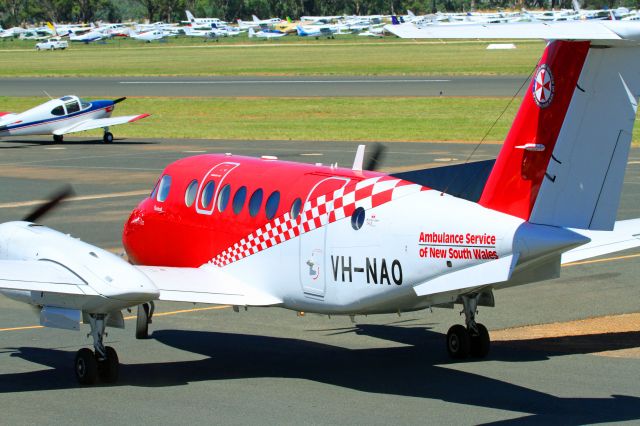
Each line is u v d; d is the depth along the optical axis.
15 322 25.44
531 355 21.84
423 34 15.55
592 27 15.42
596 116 17.73
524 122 18.44
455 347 21.58
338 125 85.25
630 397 18.34
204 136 80.00
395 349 22.70
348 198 19.77
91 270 18.19
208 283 21.02
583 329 24.41
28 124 76.44
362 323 25.45
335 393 18.86
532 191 18.39
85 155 68.50
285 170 21.58
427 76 134.50
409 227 18.69
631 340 23.16
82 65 179.12
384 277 19.03
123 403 18.19
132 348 22.86
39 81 139.88
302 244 20.39
